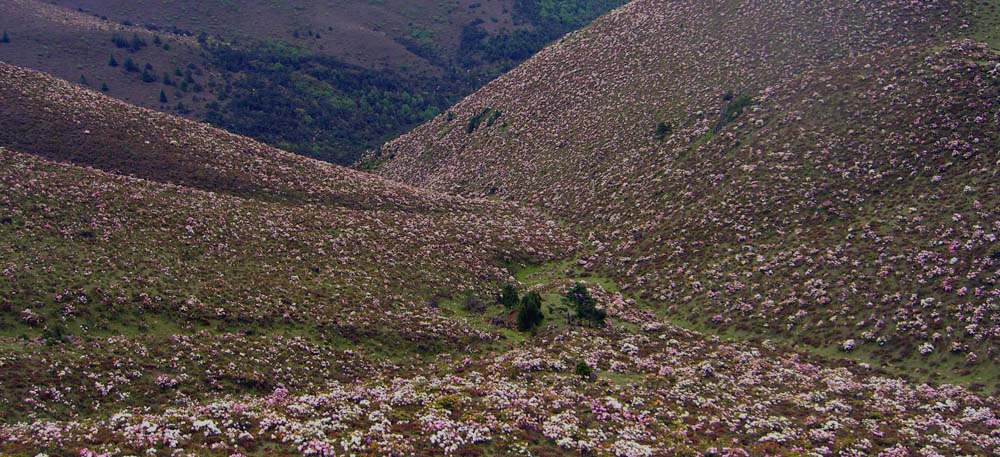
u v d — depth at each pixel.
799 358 44.62
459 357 45.31
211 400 35.19
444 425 29.61
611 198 77.38
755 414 34.66
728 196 66.06
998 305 42.34
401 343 46.47
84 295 42.50
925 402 36.59
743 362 43.78
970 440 31.39
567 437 29.94
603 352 44.66
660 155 79.75
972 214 50.47
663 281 59.12
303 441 26.98
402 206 77.50
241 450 25.83
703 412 35.00
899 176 58.19
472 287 59.62
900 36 80.12
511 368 40.88
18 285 41.50
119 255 48.97
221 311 44.97
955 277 45.91
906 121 62.97
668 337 49.25
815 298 49.94
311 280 53.47
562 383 38.16
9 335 37.22
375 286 54.91
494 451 28.30
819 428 32.78
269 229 60.75
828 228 56.56
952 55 68.31
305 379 39.91
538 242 72.38
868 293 48.19
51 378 33.66
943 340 42.00
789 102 75.25
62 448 24.47
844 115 68.12
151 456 24.39
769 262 55.66
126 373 35.66
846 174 60.97
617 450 29.08
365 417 30.56
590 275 64.56
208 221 58.50
